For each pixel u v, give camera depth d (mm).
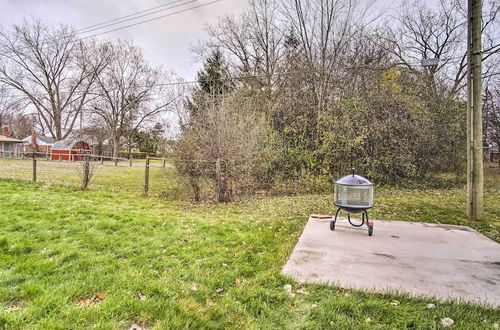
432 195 8297
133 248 3414
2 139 28500
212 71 16688
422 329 1858
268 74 14031
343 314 2018
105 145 36906
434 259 3074
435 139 9828
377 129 9367
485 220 5270
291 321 1935
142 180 11734
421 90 10320
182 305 2107
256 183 8883
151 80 30141
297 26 12039
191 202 7375
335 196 4285
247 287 2424
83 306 2053
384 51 12648
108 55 29719
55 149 27688
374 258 3094
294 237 4066
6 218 4465
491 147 17078
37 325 1808
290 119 10367
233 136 7746
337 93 10523
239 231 4387
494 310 2051
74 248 3295
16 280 2428
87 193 7605
